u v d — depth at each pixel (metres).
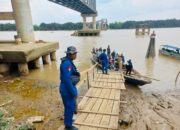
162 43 44.09
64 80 4.02
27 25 17.88
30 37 18.27
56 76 12.81
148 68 17.61
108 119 5.43
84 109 6.10
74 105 4.43
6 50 12.66
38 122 6.09
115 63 15.04
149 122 6.81
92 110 6.02
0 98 8.28
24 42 18.09
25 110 7.02
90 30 92.12
